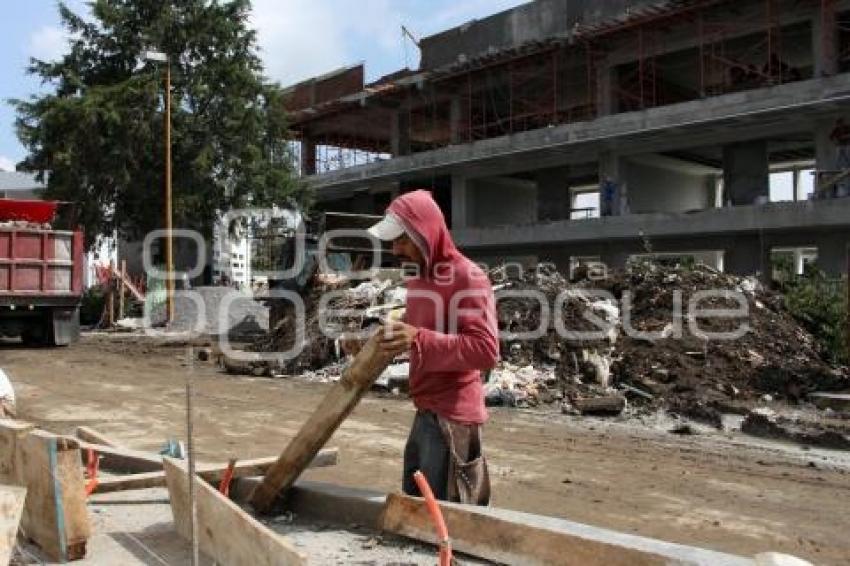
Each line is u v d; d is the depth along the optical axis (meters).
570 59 38.16
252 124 38.44
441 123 51.75
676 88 41.03
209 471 5.23
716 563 2.90
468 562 3.78
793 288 16.05
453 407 3.94
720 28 33.06
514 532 3.58
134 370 16.78
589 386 12.27
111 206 38.00
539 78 40.81
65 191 36.41
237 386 14.26
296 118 51.00
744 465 7.96
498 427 10.09
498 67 39.75
